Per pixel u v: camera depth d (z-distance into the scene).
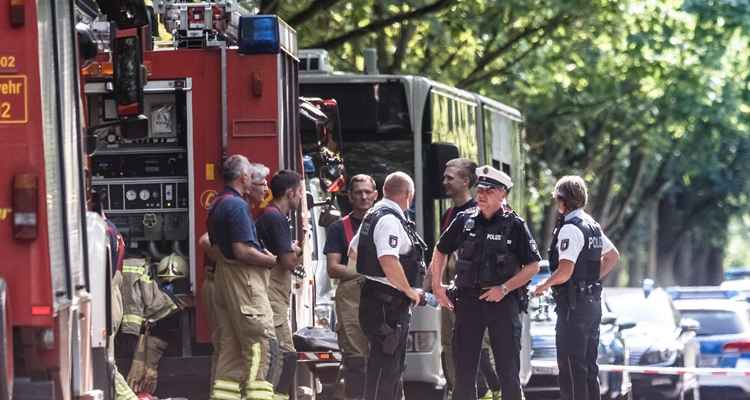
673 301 65.50
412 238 34.50
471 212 34.69
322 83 50.12
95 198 30.09
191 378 35.25
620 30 85.88
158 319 34.59
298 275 36.28
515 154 67.00
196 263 35.41
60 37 24.70
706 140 144.00
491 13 82.44
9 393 22.70
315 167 43.91
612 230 150.88
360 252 34.34
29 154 23.00
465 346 34.56
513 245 34.31
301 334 37.00
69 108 25.11
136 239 35.84
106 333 28.55
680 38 91.19
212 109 35.38
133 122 30.70
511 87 95.31
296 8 64.19
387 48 79.38
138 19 30.39
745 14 93.25
